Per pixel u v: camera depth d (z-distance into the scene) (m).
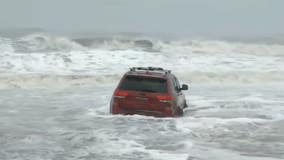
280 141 17.77
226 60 51.72
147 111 21.38
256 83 42.91
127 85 21.84
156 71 23.25
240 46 62.56
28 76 38.19
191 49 59.31
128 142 16.45
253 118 23.00
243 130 19.77
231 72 45.38
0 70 40.66
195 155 14.97
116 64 46.50
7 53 46.09
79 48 55.38
